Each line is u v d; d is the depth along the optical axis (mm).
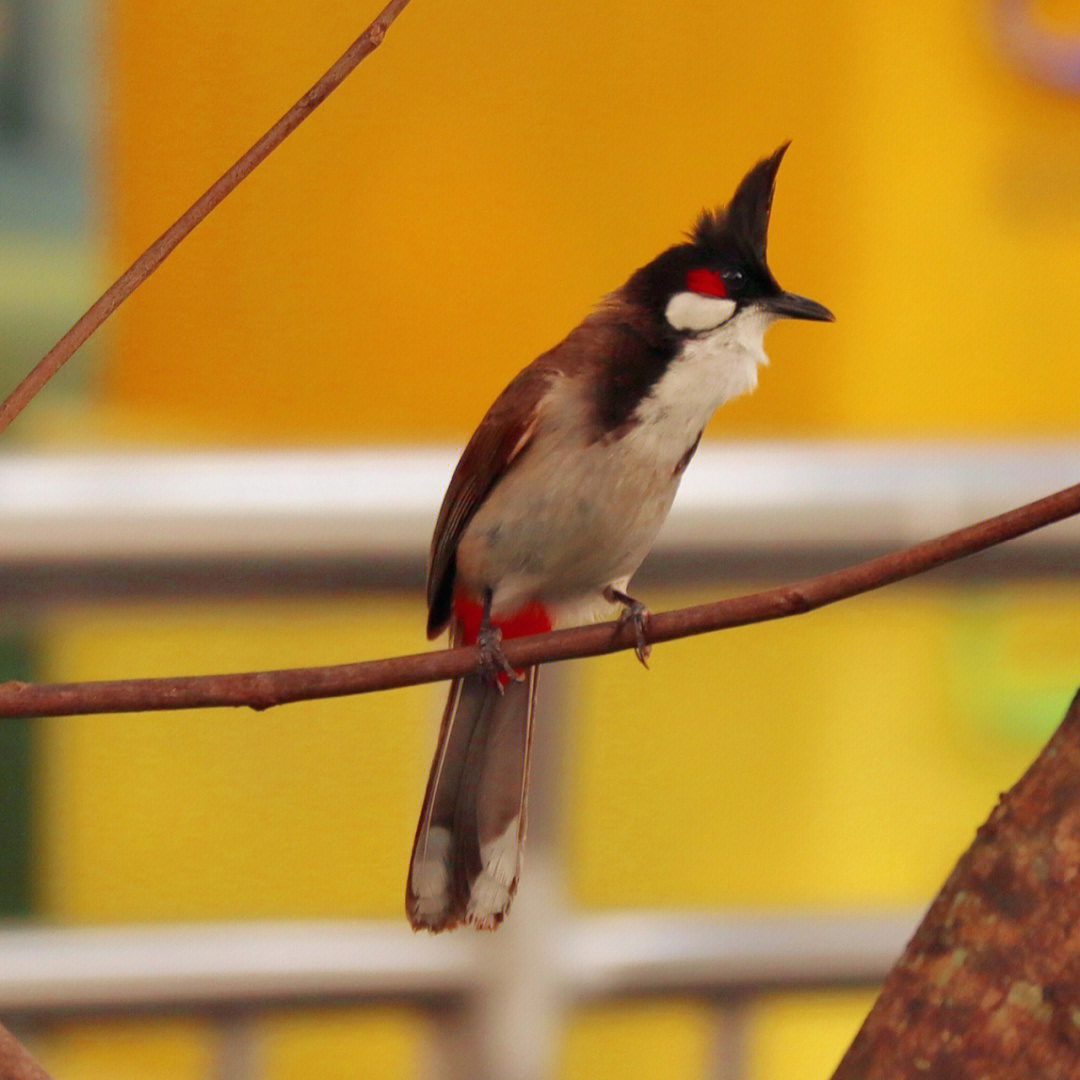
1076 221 10531
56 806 10820
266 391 10977
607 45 10406
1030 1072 3002
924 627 10625
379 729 10477
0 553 4578
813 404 10422
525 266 10695
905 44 10195
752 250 5711
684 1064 9711
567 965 5227
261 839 10625
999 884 3090
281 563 4781
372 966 5180
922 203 10391
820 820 10664
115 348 11227
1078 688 3182
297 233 10828
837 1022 9844
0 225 25750
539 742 5168
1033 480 5168
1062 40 10250
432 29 10500
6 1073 3422
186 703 3416
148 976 5176
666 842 10523
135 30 10766
